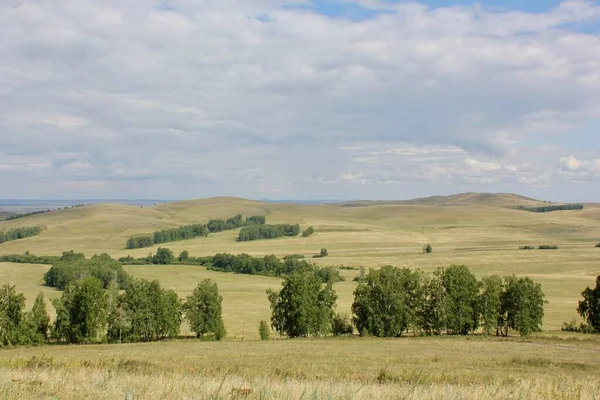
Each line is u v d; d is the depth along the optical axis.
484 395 17.48
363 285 99.56
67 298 92.94
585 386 21.05
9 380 17.03
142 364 39.34
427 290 100.94
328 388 17.25
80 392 15.26
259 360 57.19
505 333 98.62
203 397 15.10
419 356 63.75
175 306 98.44
